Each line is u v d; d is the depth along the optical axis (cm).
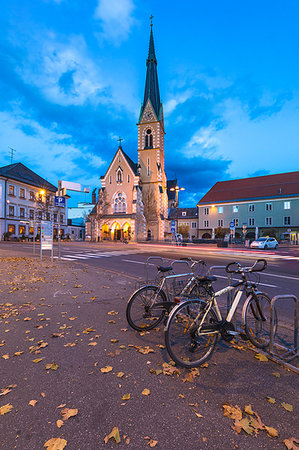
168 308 408
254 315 365
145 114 5291
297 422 214
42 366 298
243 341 375
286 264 1365
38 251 2108
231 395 249
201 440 192
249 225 5412
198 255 1816
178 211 6856
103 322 445
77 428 204
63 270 1009
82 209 8200
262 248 2970
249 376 283
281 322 476
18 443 190
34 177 5409
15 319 455
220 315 344
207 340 322
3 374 281
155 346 355
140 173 5231
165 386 261
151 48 5584
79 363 306
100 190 5097
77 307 528
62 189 1337
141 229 4841
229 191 5962
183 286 424
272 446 189
